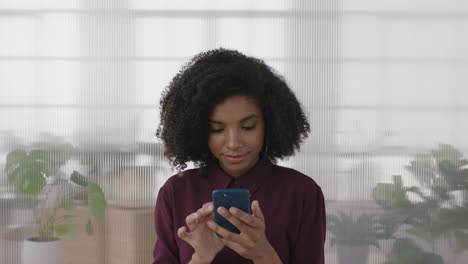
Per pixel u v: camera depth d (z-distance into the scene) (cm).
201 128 97
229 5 281
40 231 281
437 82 285
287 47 283
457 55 285
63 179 282
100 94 283
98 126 284
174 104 101
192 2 281
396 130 285
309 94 285
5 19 282
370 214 285
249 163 99
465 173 283
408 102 285
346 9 285
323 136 285
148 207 284
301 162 285
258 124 94
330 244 286
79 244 282
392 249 285
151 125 283
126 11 282
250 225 84
